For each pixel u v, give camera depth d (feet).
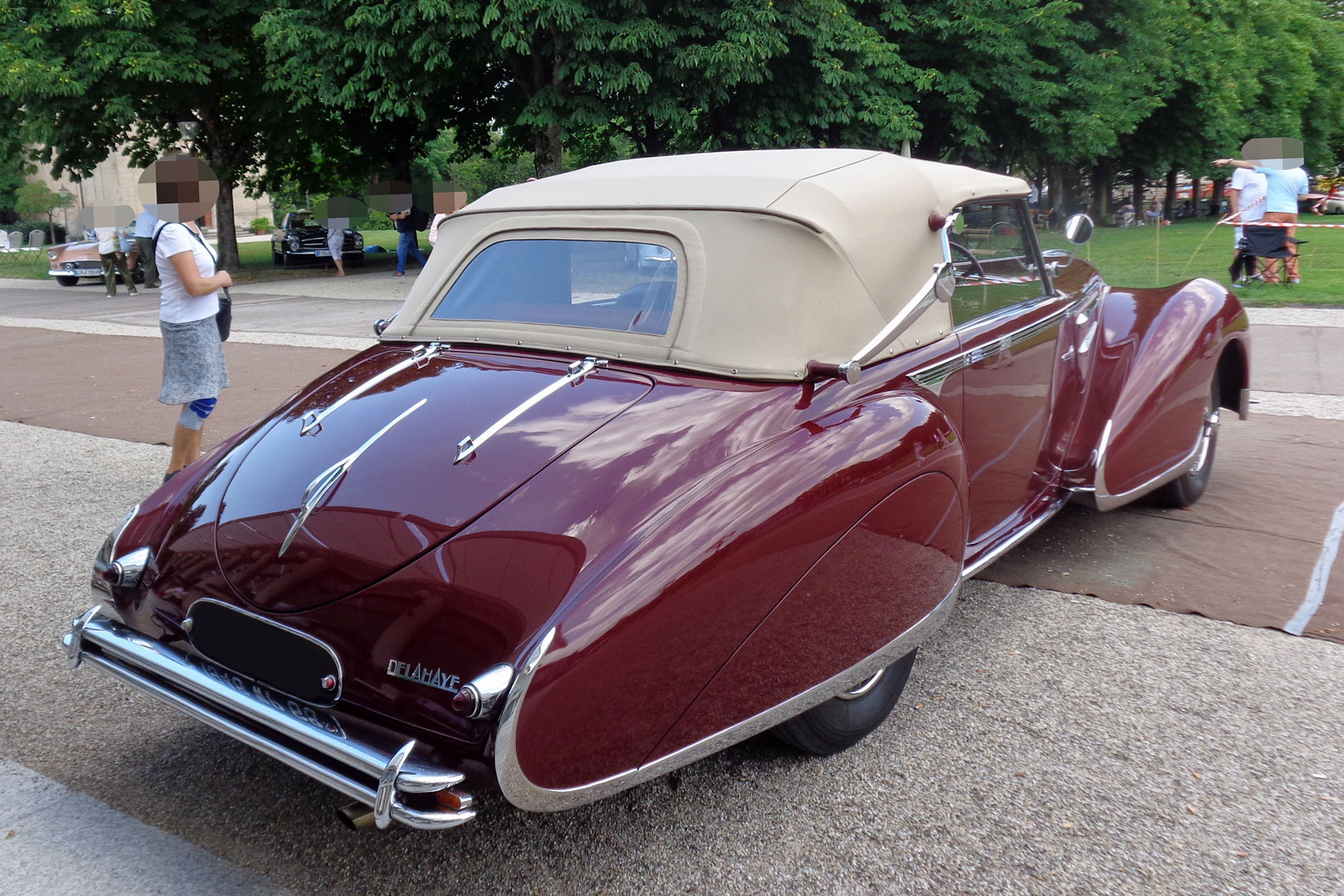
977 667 11.64
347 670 7.63
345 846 8.95
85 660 9.25
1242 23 98.99
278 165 82.58
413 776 6.89
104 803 9.66
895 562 9.11
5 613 13.96
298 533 8.23
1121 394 13.98
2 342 41.22
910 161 11.60
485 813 9.37
